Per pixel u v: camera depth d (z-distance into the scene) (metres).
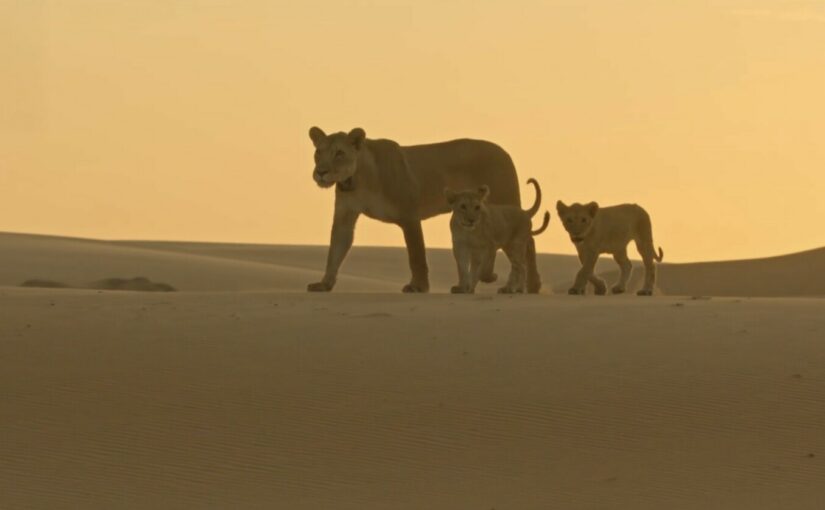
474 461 16.47
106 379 19.03
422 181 28.64
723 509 15.06
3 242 68.06
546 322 21.12
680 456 16.42
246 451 16.88
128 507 15.48
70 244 69.69
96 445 17.12
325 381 18.73
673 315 21.55
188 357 19.80
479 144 29.64
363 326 21.16
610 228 27.66
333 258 27.84
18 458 16.80
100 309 23.08
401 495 15.65
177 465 16.56
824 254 62.75
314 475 16.23
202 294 25.45
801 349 19.31
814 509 14.99
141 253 66.69
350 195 27.75
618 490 15.60
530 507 15.23
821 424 17.06
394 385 18.52
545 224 27.69
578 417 17.42
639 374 18.55
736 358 19.00
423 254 28.48
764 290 59.84
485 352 19.61
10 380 19.06
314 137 27.69
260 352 19.95
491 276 26.80
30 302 24.02
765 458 16.31
